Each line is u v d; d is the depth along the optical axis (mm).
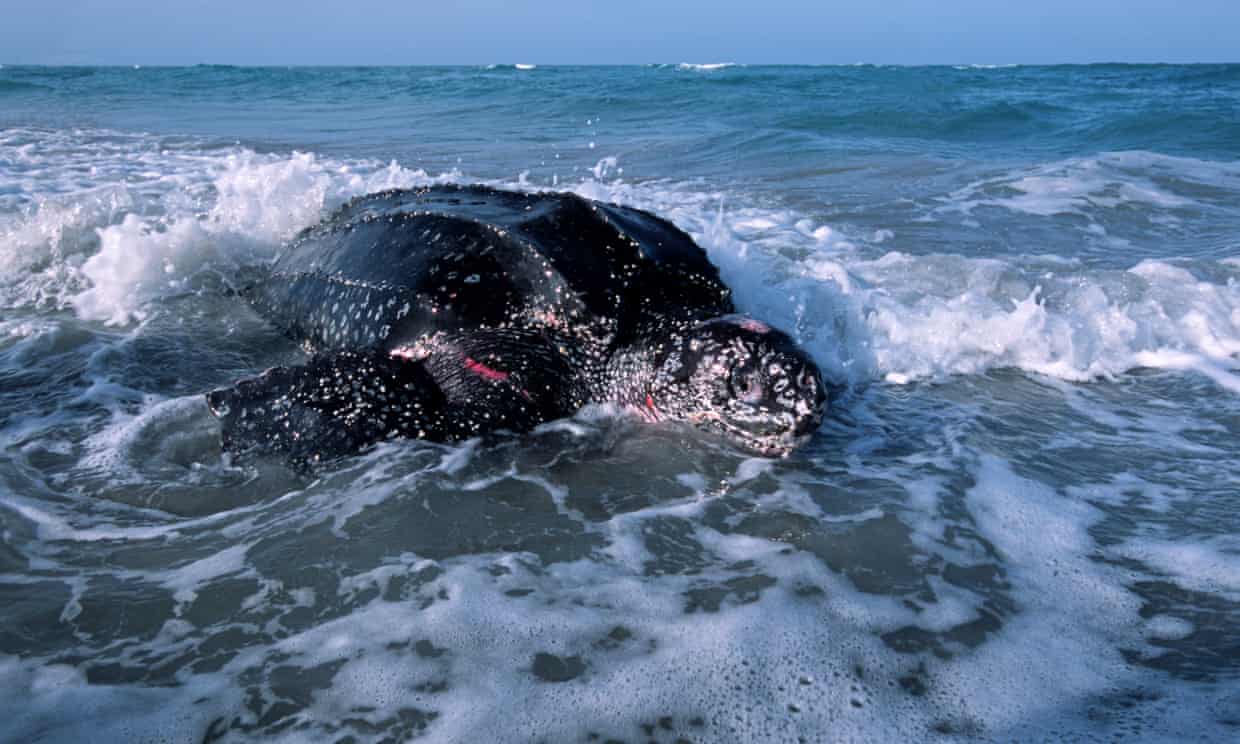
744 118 17422
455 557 2939
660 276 4336
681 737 2143
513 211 4754
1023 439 3920
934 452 3787
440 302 4262
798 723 2184
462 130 16641
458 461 3652
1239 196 8867
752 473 3635
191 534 3064
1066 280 5848
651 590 2760
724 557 2967
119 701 2236
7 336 4949
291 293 5246
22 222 7098
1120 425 4078
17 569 2812
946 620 2598
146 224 6891
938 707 2238
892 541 3049
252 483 3428
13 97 25562
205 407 4078
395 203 5375
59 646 2447
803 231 7570
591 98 21766
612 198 8789
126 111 21031
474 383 4055
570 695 2277
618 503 3373
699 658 2414
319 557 2920
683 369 3859
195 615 2607
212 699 2256
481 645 2475
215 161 11625
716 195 9352
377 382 3906
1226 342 5020
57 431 3830
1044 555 2951
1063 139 14086
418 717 2205
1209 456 3713
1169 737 2088
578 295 4070
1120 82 29656
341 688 2303
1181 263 6203
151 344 4945
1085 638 2508
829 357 4812
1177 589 2729
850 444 3902
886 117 16141
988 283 5848
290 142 14414
